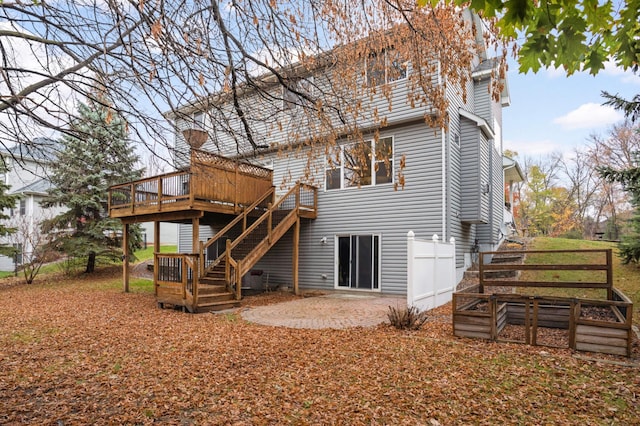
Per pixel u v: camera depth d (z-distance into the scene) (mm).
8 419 3633
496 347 5879
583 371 4793
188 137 4645
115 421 3604
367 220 12617
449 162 11383
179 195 11023
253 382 4555
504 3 2180
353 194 12906
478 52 6023
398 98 11867
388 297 11461
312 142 5832
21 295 12539
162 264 9992
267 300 11234
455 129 12320
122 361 5379
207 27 4109
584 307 7703
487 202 13914
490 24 4719
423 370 4879
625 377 4586
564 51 2363
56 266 19500
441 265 10070
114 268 19109
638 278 10633
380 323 7625
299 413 3760
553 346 5867
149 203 11688
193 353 5707
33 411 3818
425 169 11641
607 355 5418
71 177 15320
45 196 18500
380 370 4895
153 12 3648
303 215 12992
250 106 5086
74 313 9172
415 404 3922
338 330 7059
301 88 5613
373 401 4012
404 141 12023
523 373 4742
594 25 2309
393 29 5422
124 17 3645
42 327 7621
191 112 4512
